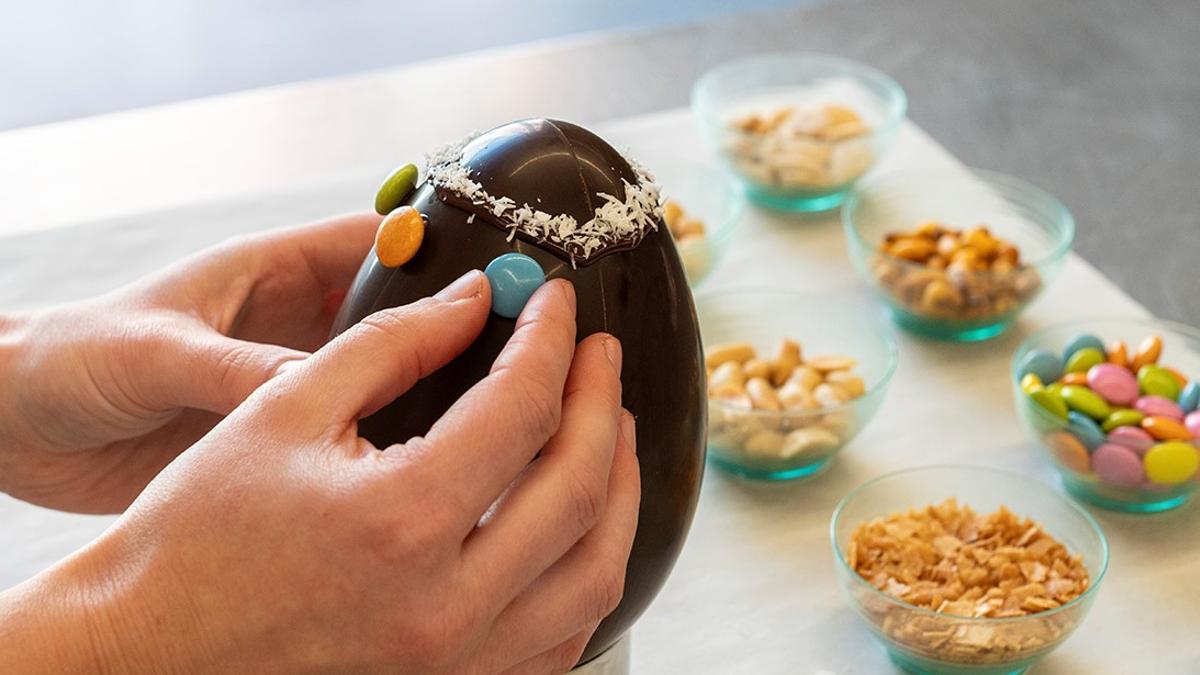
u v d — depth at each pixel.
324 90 1.52
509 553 0.63
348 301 0.71
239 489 0.63
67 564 0.64
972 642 0.80
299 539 0.62
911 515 0.88
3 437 0.83
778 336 1.04
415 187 0.71
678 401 0.70
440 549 0.62
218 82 2.68
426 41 2.78
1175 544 0.90
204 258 0.81
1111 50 1.67
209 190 1.34
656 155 1.29
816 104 1.42
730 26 1.70
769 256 1.16
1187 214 1.38
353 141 1.42
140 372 0.77
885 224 1.20
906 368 1.03
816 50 1.66
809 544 0.90
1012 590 0.83
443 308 0.65
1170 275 1.29
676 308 0.70
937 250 1.09
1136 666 0.83
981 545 0.86
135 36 2.85
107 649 0.63
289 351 0.74
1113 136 1.51
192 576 0.63
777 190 1.21
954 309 1.03
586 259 0.67
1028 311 1.08
